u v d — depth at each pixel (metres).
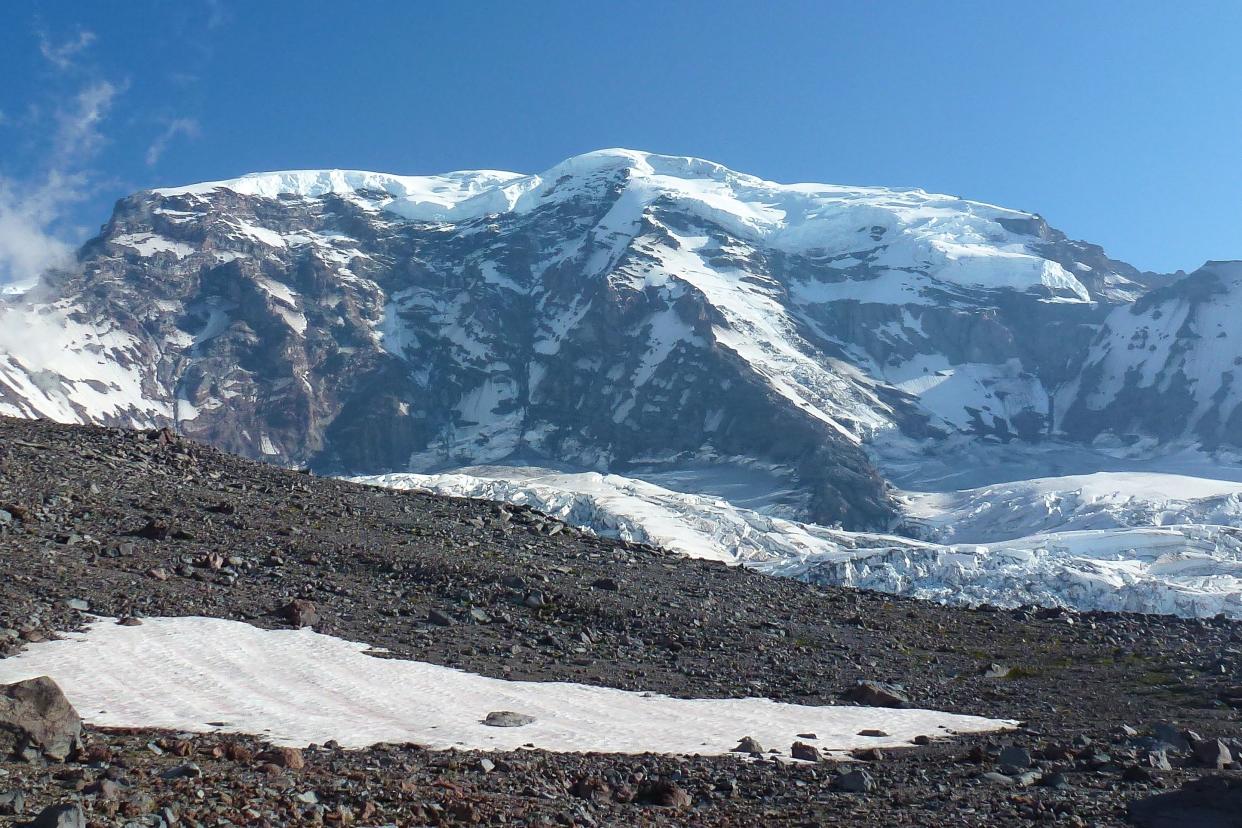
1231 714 27.84
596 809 17.14
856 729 25.39
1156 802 17.25
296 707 24.12
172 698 23.89
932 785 19.56
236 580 35.59
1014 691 31.06
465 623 34.72
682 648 34.44
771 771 20.62
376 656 29.62
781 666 32.91
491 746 21.66
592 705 26.55
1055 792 18.98
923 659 35.66
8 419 52.91
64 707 18.14
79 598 30.88
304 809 15.49
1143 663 35.50
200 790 15.91
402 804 16.23
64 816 13.19
